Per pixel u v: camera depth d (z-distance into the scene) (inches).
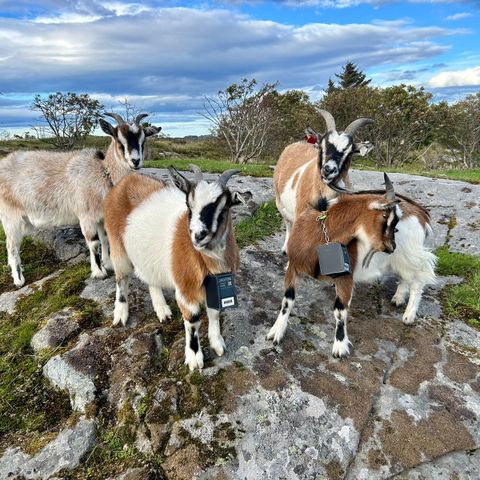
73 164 91.9
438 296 83.1
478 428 56.5
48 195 92.4
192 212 57.1
